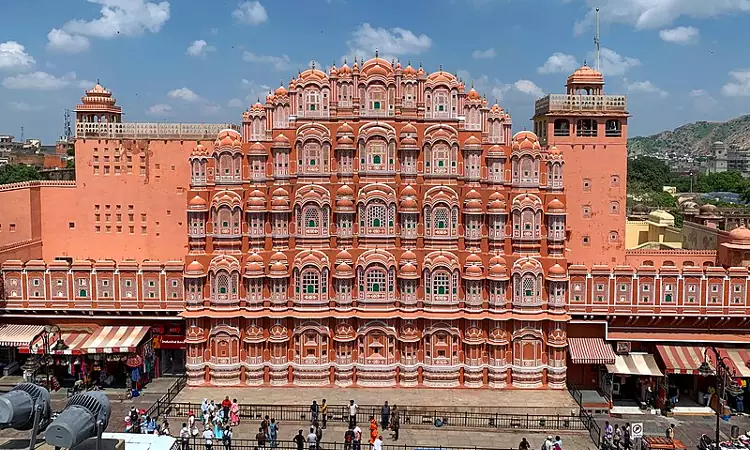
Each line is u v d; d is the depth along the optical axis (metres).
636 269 57.94
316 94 60.00
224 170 59.72
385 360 58.66
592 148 70.19
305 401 54.81
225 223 59.06
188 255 59.06
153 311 60.09
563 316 57.50
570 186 70.44
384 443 48.34
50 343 58.31
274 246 59.41
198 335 58.53
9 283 60.44
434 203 58.41
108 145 72.44
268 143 60.06
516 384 58.25
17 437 47.25
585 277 58.19
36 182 73.56
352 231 59.16
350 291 58.50
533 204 58.03
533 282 57.75
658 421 53.47
